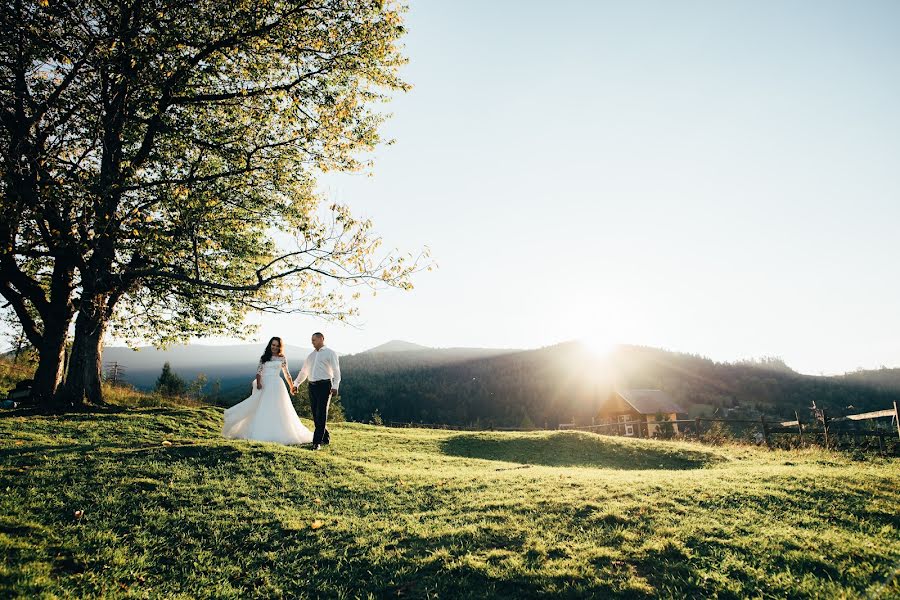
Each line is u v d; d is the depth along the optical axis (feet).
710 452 55.26
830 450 53.57
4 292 52.75
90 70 46.60
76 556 19.01
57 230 46.01
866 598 15.39
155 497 24.84
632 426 115.96
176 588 17.89
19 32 42.68
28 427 40.14
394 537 21.77
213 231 54.24
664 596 16.26
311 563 19.76
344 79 54.19
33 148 45.93
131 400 74.23
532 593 16.74
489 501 25.86
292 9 48.49
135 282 58.54
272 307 53.36
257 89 51.90
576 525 22.07
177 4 45.21
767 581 16.76
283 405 41.52
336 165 54.34
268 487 27.96
